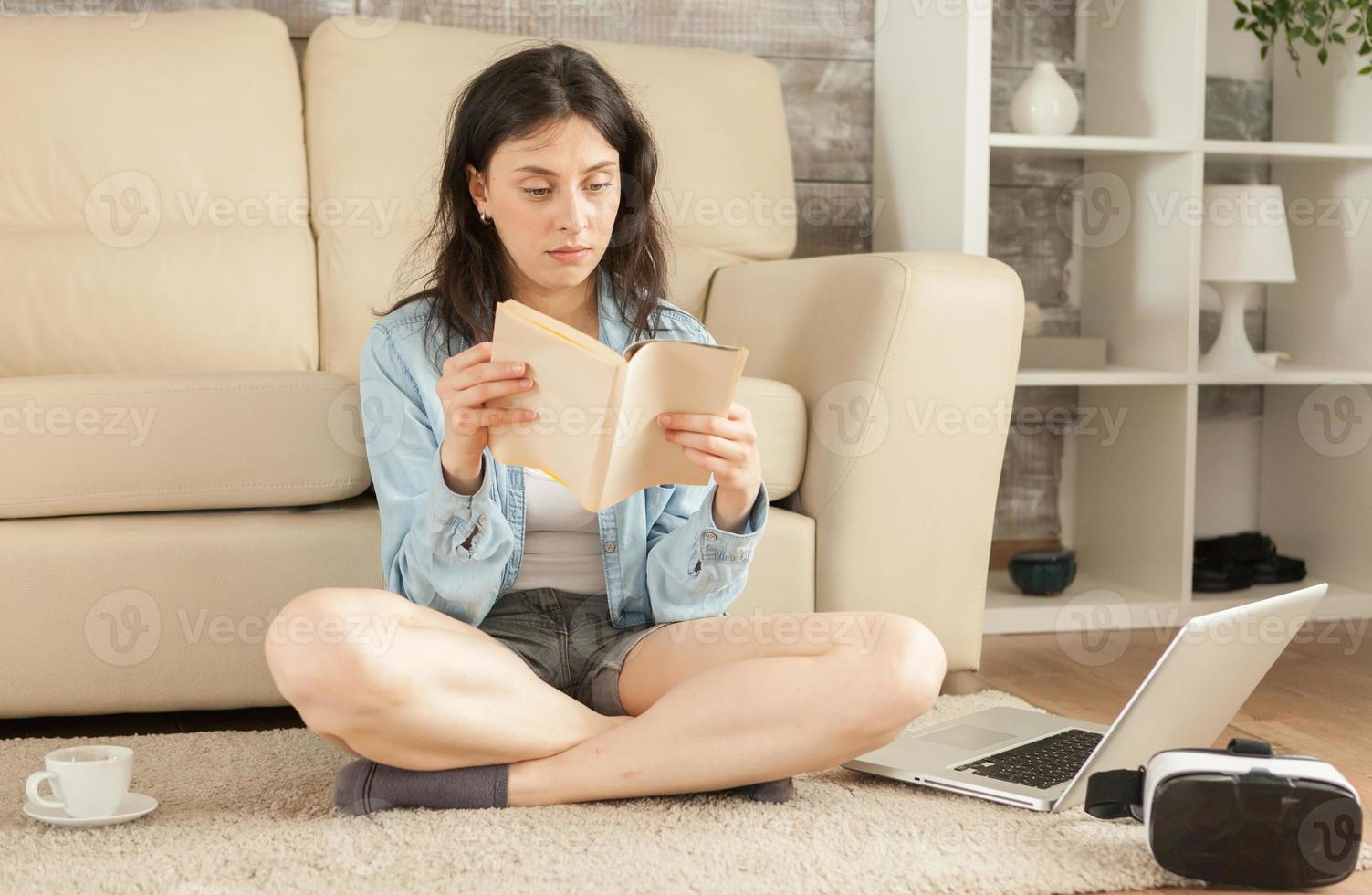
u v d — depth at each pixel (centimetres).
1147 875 112
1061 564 240
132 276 204
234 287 208
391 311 138
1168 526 240
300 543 161
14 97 210
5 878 107
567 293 136
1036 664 207
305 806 129
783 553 174
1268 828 108
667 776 123
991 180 268
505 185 123
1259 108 276
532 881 106
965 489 182
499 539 124
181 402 159
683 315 143
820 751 122
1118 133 258
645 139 134
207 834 118
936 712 169
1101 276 263
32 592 155
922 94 244
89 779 119
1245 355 251
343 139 220
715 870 109
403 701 115
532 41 232
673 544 132
